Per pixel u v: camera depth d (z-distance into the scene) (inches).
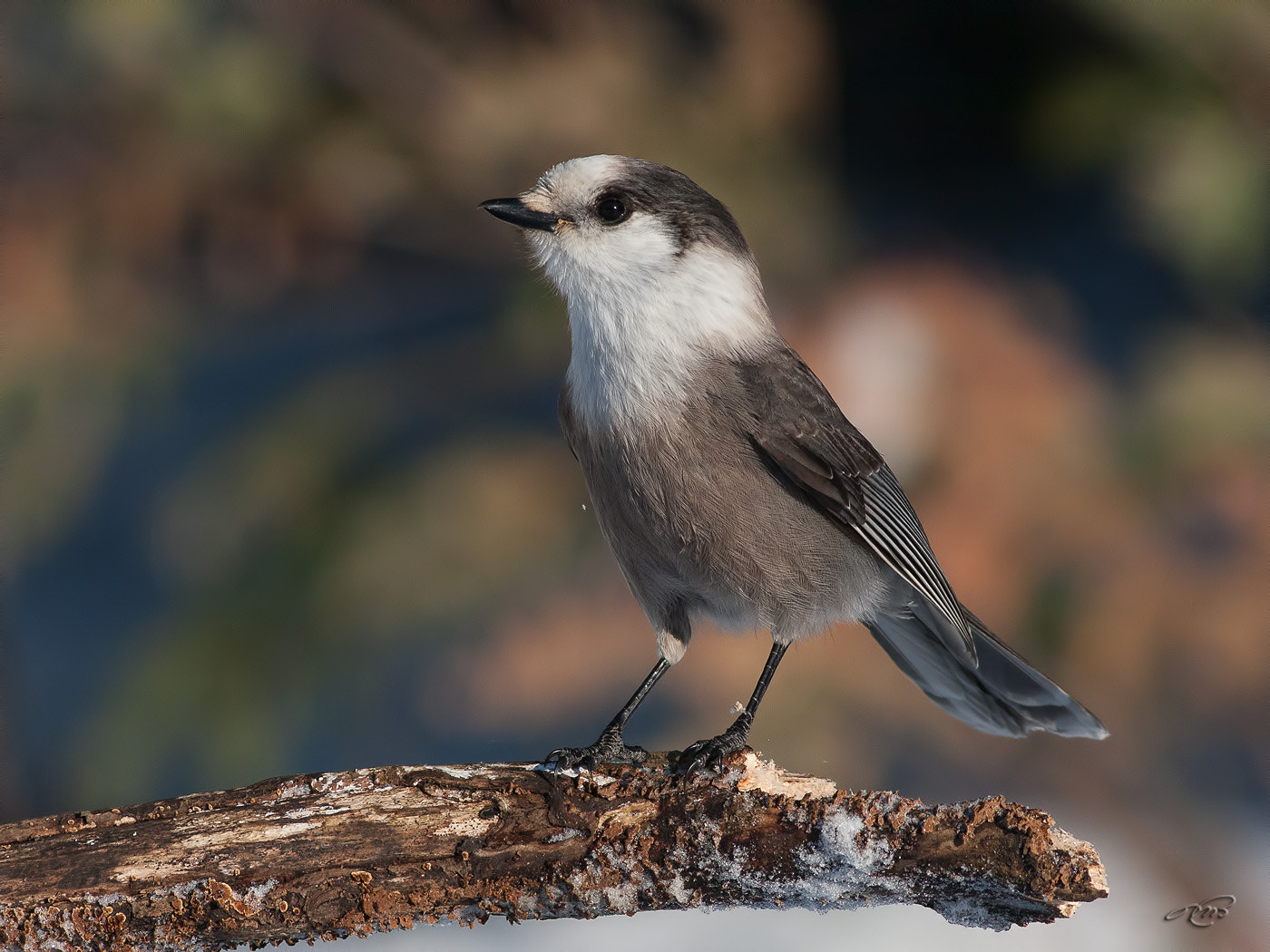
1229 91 478.6
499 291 510.3
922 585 275.0
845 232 530.6
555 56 502.0
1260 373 441.1
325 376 460.4
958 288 489.4
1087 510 418.0
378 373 464.8
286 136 495.8
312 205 515.5
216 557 409.4
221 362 522.9
